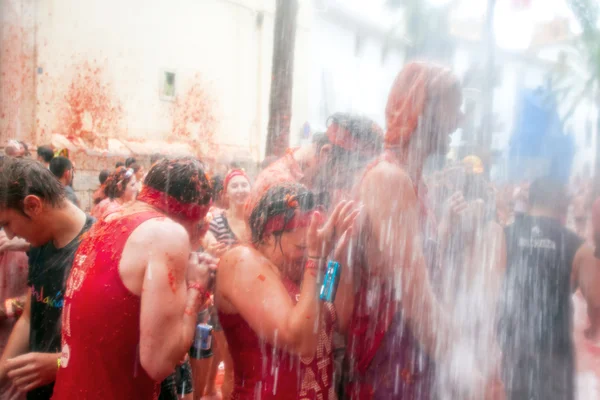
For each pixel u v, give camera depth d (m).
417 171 1.55
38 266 1.68
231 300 1.47
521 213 2.14
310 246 1.41
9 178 1.59
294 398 1.42
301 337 1.38
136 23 7.11
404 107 1.50
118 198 2.93
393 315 1.48
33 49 6.80
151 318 1.30
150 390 1.43
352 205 1.43
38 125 6.89
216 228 2.46
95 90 7.15
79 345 1.35
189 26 6.84
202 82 6.95
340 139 1.88
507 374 1.94
